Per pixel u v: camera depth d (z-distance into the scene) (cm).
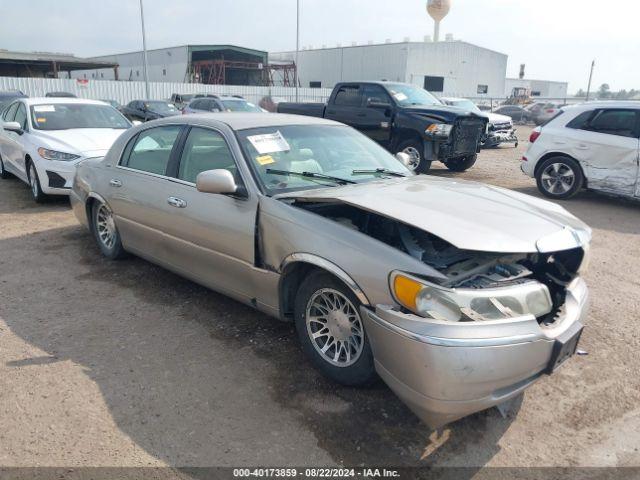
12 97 1891
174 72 4800
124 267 532
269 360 359
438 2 4900
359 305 299
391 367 273
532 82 6788
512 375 258
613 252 626
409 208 306
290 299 355
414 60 4616
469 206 322
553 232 298
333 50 5044
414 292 263
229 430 288
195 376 338
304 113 1298
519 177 1157
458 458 273
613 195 876
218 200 380
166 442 278
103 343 379
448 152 1077
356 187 371
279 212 340
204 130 418
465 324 252
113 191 496
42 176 768
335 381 331
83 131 834
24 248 593
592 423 304
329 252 306
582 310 310
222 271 390
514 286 278
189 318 420
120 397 315
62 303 446
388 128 1123
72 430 285
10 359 354
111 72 5703
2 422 290
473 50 4988
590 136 855
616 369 361
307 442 280
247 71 5134
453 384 250
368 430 291
